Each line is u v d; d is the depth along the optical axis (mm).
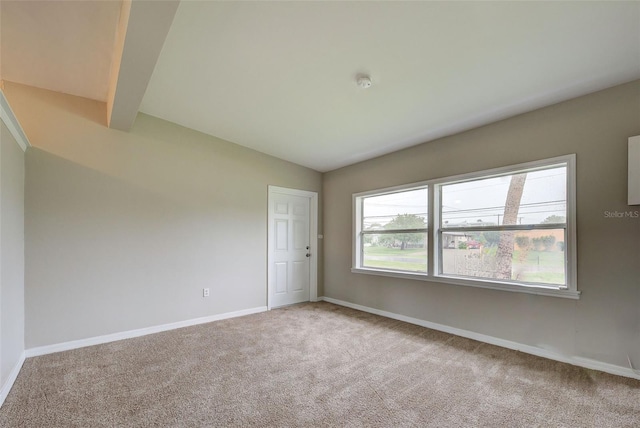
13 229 2453
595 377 2398
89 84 2947
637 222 2377
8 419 1874
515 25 1908
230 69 2602
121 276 3334
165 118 3648
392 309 4176
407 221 4141
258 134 3979
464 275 3486
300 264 5098
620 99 2471
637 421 1856
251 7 1910
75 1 1927
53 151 3006
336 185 5172
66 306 3012
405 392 2203
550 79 2449
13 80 2844
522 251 3053
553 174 2879
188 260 3824
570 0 1695
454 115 3137
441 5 1803
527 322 2936
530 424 1835
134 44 1916
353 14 1933
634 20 1802
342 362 2709
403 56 2297
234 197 4285
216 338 3320
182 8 1927
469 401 2084
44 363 2664
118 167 3361
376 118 3330
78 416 1910
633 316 2383
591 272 2574
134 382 2334
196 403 2059
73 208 3086
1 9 1968
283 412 1962
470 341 3234
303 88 2854
